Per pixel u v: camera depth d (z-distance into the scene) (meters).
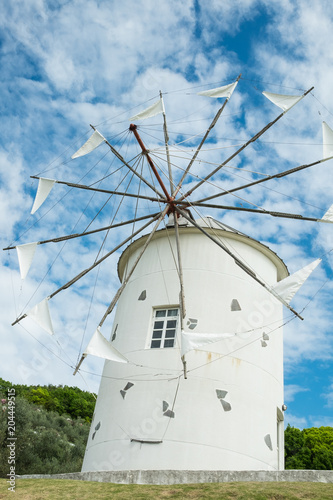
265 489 11.07
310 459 40.19
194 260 18.16
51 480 13.34
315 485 11.23
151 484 12.76
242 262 17.64
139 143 17.34
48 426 35.41
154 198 18.31
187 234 18.86
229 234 18.64
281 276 20.25
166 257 18.53
